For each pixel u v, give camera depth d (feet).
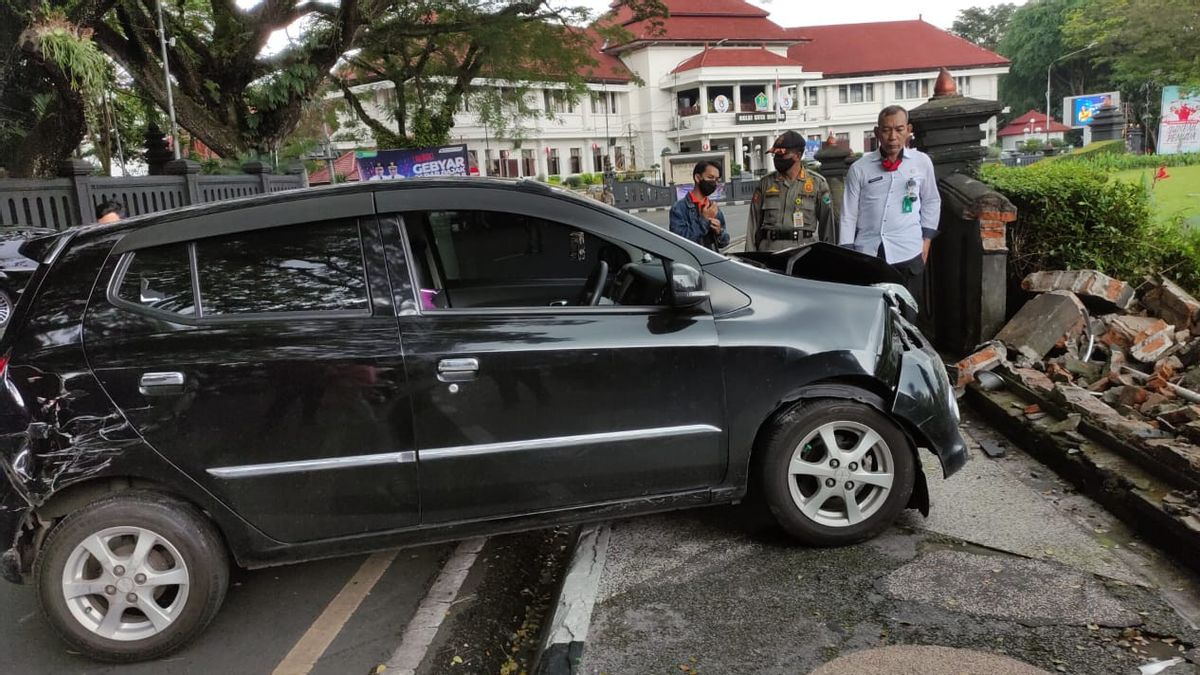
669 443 11.12
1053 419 14.87
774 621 9.84
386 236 10.77
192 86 57.47
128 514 9.95
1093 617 9.34
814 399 11.57
